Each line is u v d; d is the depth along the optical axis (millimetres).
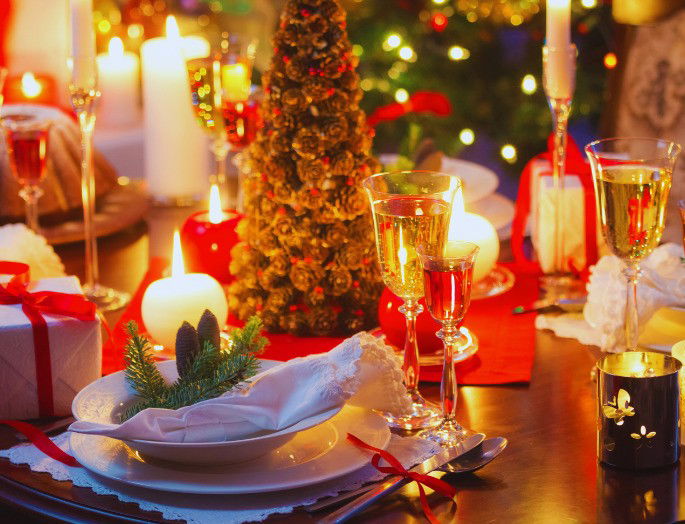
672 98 2152
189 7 3668
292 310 1583
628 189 1343
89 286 1745
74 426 1185
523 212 1806
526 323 1591
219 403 1210
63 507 1211
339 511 1170
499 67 3338
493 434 1321
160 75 2148
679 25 2148
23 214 1975
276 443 1207
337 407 1227
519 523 1172
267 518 1180
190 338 1297
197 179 2199
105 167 2178
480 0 3109
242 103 1833
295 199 1538
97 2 3371
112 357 1523
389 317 1473
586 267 1734
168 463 1229
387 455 1223
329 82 1513
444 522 1176
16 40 2732
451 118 3344
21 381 1380
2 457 1297
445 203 1305
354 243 1551
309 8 1516
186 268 1752
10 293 1422
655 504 1195
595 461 1264
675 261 1548
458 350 1478
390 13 3346
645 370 1274
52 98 2711
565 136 1702
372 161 1549
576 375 1449
